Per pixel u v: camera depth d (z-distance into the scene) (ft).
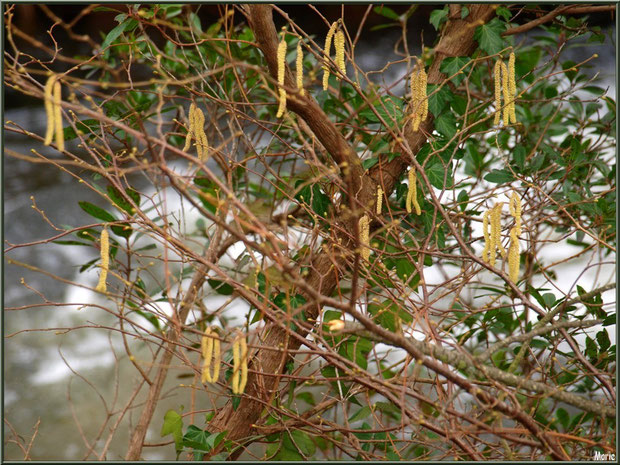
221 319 4.93
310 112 4.64
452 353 4.23
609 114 5.57
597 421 4.92
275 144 5.81
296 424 4.86
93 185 4.74
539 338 4.92
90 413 7.16
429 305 4.60
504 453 4.61
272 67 4.62
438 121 5.00
